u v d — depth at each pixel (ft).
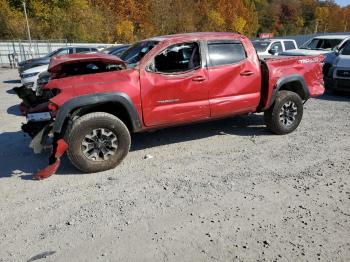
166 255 10.55
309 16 397.19
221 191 14.40
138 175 16.31
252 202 13.44
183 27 226.58
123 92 16.56
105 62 17.33
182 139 21.36
